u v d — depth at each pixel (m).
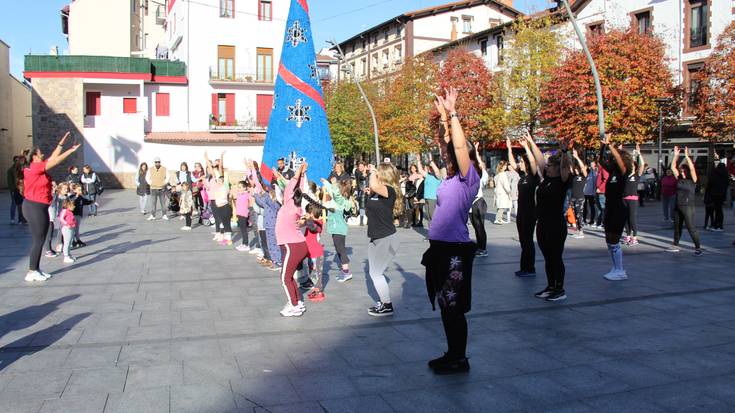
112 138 38.41
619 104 27.25
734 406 4.34
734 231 15.98
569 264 10.58
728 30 25.86
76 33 44.88
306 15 15.17
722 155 29.45
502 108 36.06
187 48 41.22
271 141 15.18
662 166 28.25
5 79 41.50
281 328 6.44
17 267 10.25
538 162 8.22
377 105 43.34
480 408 4.31
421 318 6.87
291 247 6.90
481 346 5.80
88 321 6.69
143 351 5.61
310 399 4.46
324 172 15.19
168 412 4.20
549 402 4.42
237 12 42.09
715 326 6.48
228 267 10.41
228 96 42.47
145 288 8.56
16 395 4.50
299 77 14.94
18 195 17.12
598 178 16.98
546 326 6.52
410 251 12.43
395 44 57.31
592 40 29.23
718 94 25.75
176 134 40.50
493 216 20.83
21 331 6.26
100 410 4.23
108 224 17.88
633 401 4.43
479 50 46.66
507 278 9.30
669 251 12.12
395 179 6.97
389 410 4.27
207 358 5.41
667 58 28.39
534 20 35.19
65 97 37.59
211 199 14.18
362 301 7.77
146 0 50.41
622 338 6.05
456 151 4.84
